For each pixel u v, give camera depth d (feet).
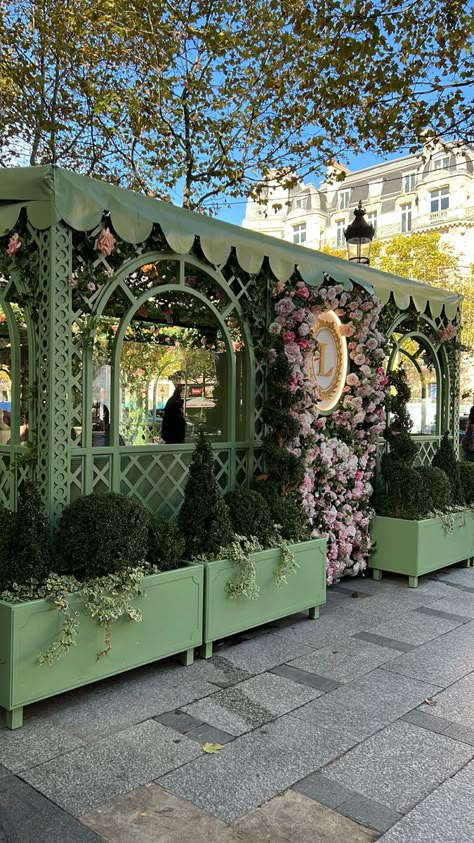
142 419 19.35
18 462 11.16
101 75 28.25
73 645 9.64
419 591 17.63
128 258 12.16
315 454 16.26
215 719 9.64
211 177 30.89
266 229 149.48
